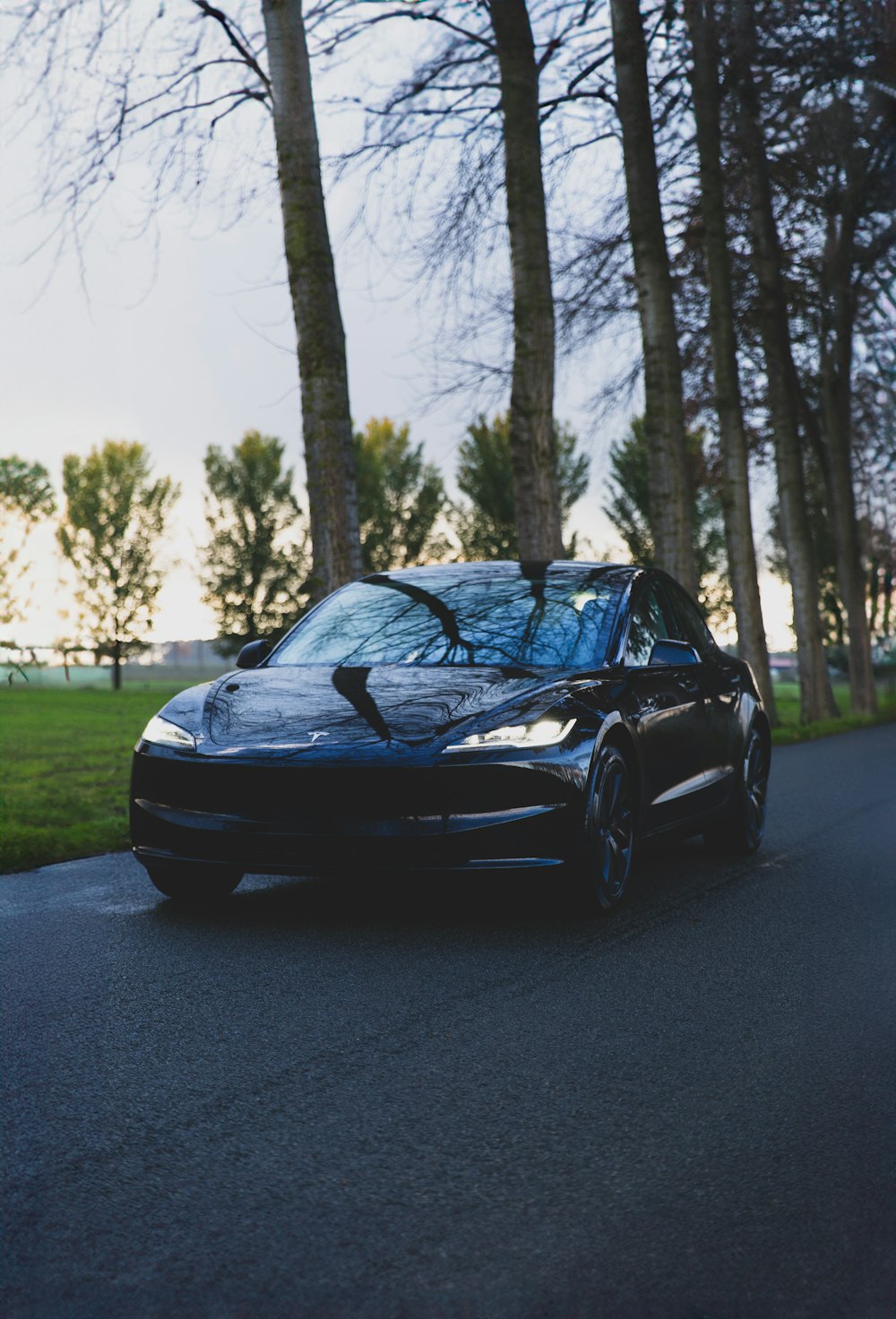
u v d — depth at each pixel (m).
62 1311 2.12
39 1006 4.01
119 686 40.34
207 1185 2.64
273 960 4.65
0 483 37.78
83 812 9.62
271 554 35.94
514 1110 3.13
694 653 6.19
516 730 5.17
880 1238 2.43
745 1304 2.17
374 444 36.81
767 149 19.89
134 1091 3.23
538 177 13.35
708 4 16.70
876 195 21.62
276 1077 3.35
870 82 17.61
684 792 6.50
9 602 37.78
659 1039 3.77
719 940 5.16
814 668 25.11
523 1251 2.36
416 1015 3.96
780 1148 2.90
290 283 10.96
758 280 23.50
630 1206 2.56
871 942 5.17
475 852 5.01
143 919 5.38
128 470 38.16
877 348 25.81
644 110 16.59
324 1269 2.28
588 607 6.46
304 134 10.95
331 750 5.07
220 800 5.15
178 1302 2.16
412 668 5.86
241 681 5.92
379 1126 3.00
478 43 14.24
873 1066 3.53
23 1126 2.97
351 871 5.02
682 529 16.64
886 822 9.17
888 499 33.06
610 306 18.98
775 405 24.64
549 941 5.05
